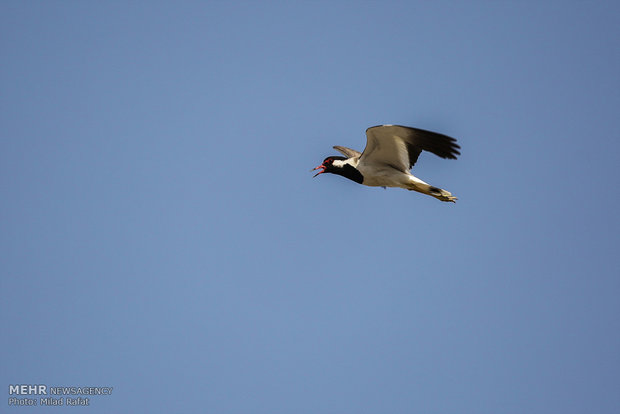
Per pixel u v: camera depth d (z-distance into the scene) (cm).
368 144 1457
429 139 1345
